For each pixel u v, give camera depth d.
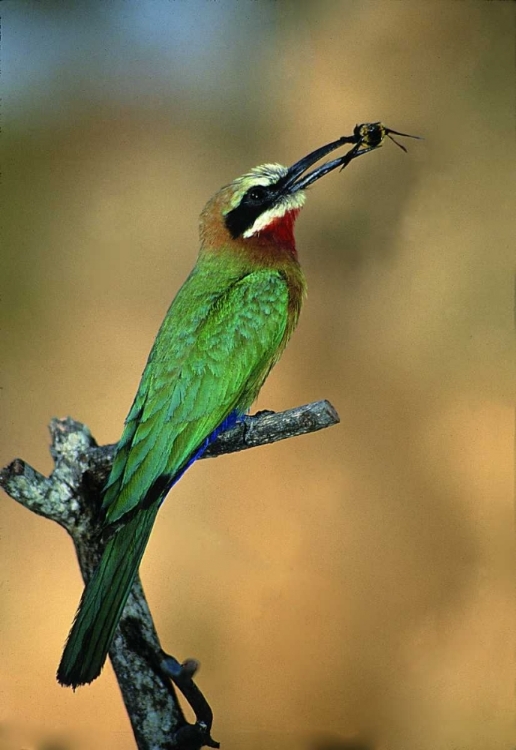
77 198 14.90
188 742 6.64
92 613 6.89
